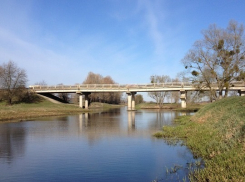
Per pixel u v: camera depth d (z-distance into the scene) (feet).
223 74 131.23
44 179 34.60
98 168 39.50
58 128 92.02
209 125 67.97
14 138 68.64
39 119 134.92
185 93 220.84
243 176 27.91
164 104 325.01
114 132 80.69
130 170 38.22
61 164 41.88
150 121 122.01
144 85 226.79
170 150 51.39
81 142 61.93
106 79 372.79
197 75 142.82
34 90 247.70
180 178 33.88
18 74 230.27
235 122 51.31
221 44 128.26
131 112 212.23
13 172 37.81
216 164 34.35
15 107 191.42
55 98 276.21
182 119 118.21
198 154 45.83
